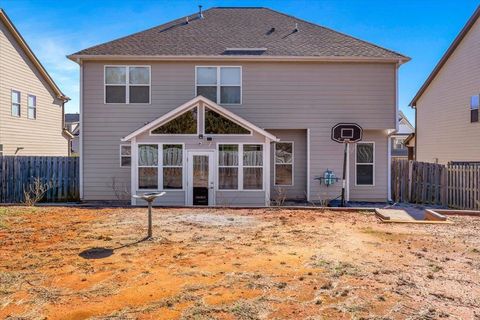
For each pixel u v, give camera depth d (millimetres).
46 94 20812
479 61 16516
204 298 3971
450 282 4469
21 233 7027
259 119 13984
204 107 12477
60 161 13992
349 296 4035
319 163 14094
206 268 4953
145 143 12398
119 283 4406
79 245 6156
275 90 13961
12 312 3645
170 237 6762
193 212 9750
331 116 13969
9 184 13719
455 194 12234
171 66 13898
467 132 17422
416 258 5453
